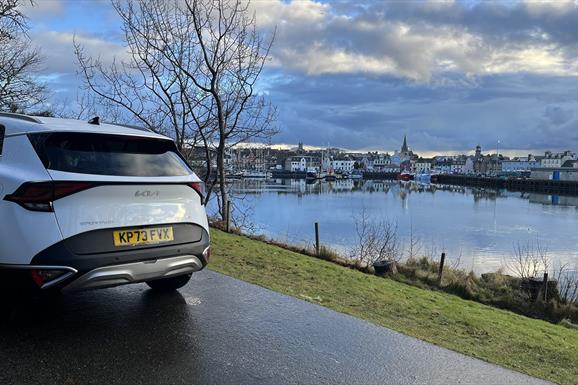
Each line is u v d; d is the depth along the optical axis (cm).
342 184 13125
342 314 548
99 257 386
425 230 3503
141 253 414
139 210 418
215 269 745
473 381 399
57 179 374
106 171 404
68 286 374
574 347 709
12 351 378
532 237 3359
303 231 2775
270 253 1091
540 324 965
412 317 673
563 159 19375
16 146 397
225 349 412
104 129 436
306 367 392
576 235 3531
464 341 582
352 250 1741
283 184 11350
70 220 376
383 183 14625
